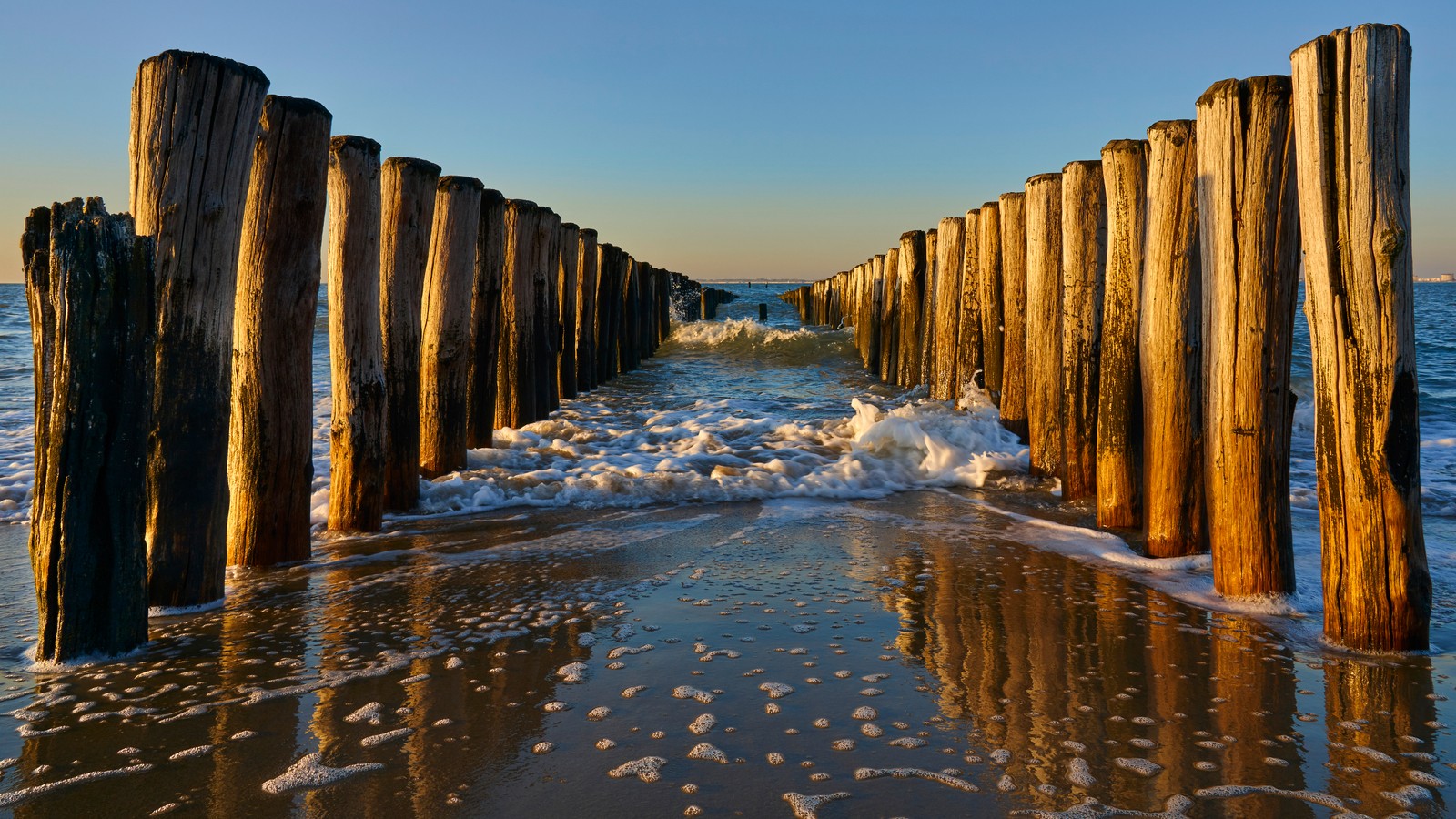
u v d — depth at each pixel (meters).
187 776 2.13
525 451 7.01
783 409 10.55
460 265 6.24
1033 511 5.50
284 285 4.08
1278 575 3.45
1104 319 4.90
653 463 6.90
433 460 6.29
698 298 41.59
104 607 2.95
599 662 2.89
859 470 6.48
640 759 2.21
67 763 2.21
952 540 4.71
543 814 1.95
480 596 3.68
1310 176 2.92
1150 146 4.13
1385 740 2.31
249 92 3.46
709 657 2.93
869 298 15.59
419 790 2.06
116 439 2.94
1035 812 1.96
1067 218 5.62
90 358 2.87
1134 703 2.54
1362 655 2.92
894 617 3.37
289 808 1.99
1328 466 3.01
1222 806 1.98
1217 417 3.49
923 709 2.51
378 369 4.93
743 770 2.15
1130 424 4.87
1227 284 3.40
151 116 3.29
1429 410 9.98
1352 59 2.81
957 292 9.55
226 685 2.70
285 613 3.45
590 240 12.59
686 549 4.53
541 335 9.52
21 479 6.26
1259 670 2.80
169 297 3.37
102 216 2.87
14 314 26.98
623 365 15.89
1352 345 2.90
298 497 4.24
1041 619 3.34
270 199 4.01
